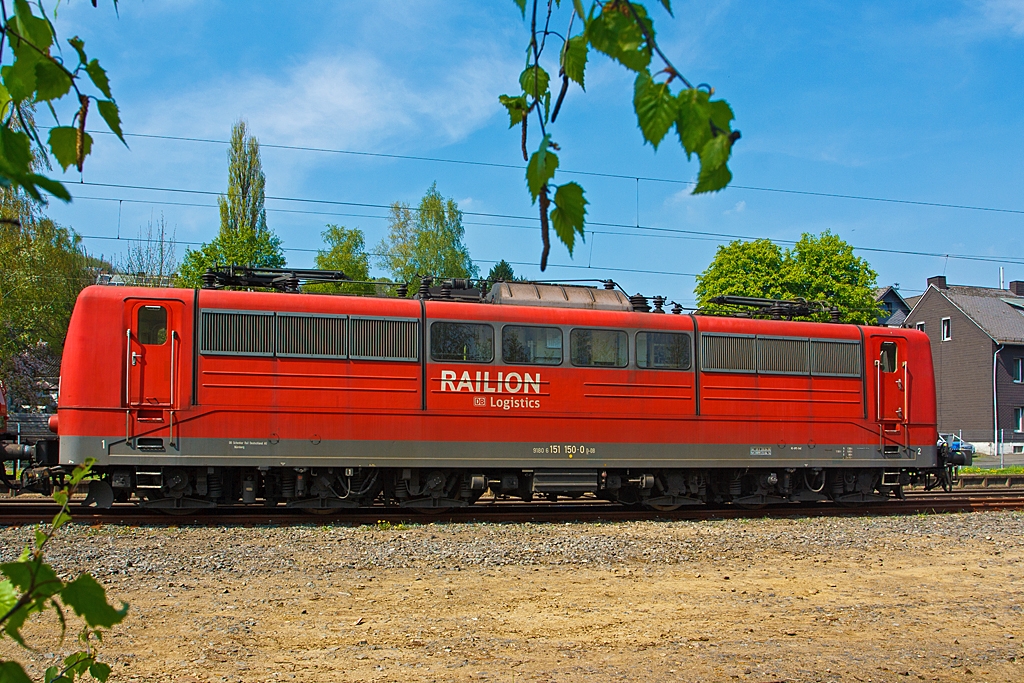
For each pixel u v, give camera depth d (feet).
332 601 25.48
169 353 40.16
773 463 48.34
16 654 19.83
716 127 4.63
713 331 47.88
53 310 104.32
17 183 3.90
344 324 42.16
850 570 31.86
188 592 26.35
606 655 20.43
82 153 5.54
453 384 43.27
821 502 55.52
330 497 43.60
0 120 5.56
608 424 45.42
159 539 35.86
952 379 157.99
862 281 134.51
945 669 19.94
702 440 47.09
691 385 47.16
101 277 42.22
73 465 38.88
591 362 45.50
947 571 32.01
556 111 6.48
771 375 48.73
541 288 48.01
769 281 133.49
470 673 18.86
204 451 40.01
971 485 70.64
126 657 19.70
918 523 44.78
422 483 44.86
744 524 44.16
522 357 44.45
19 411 107.14
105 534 36.88
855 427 50.26
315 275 45.16
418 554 33.22
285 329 41.45
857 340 50.85
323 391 41.55
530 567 31.40
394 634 21.93
